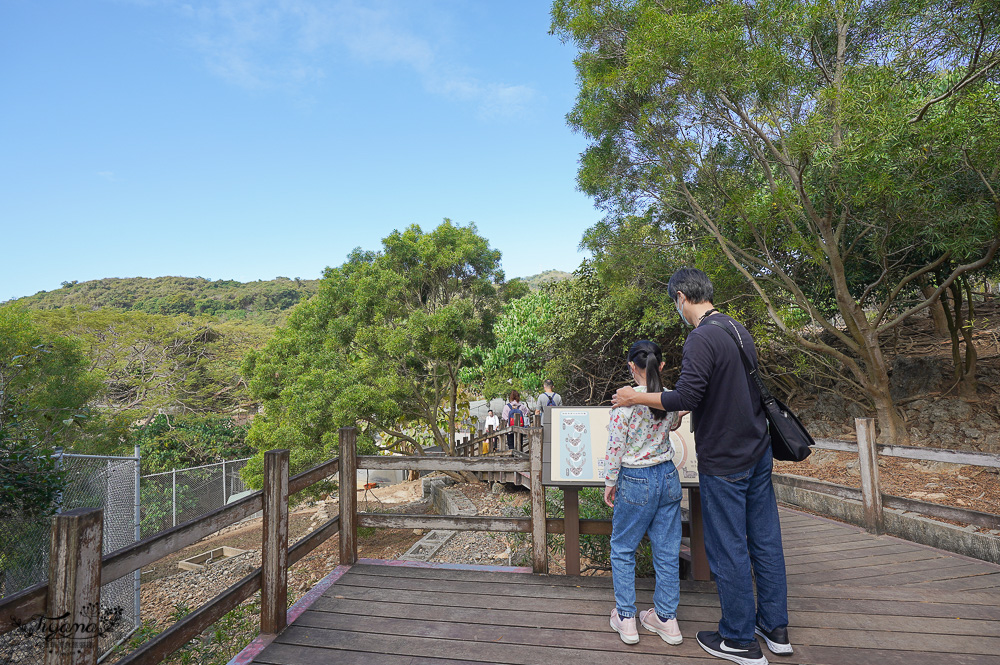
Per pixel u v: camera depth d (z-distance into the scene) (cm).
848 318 781
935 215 662
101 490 700
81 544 172
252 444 1405
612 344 1522
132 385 2988
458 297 1399
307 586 839
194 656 452
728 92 698
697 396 237
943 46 661
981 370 899
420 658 251
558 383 1545
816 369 959
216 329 3650
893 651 245
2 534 592
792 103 742
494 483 1286
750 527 251
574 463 346
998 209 622
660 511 265
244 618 505
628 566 264
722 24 670
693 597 312
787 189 710
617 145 917
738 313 858
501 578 346
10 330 959
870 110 599
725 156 941
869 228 753
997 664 232
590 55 870
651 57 704
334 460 371
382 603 312
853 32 791
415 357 1327
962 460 393
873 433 478
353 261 1421
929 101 598
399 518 373
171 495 1541
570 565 351
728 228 922
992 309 1212
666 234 1032
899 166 614
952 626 268
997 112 536
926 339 1133
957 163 601
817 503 587
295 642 269
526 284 1708
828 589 319
